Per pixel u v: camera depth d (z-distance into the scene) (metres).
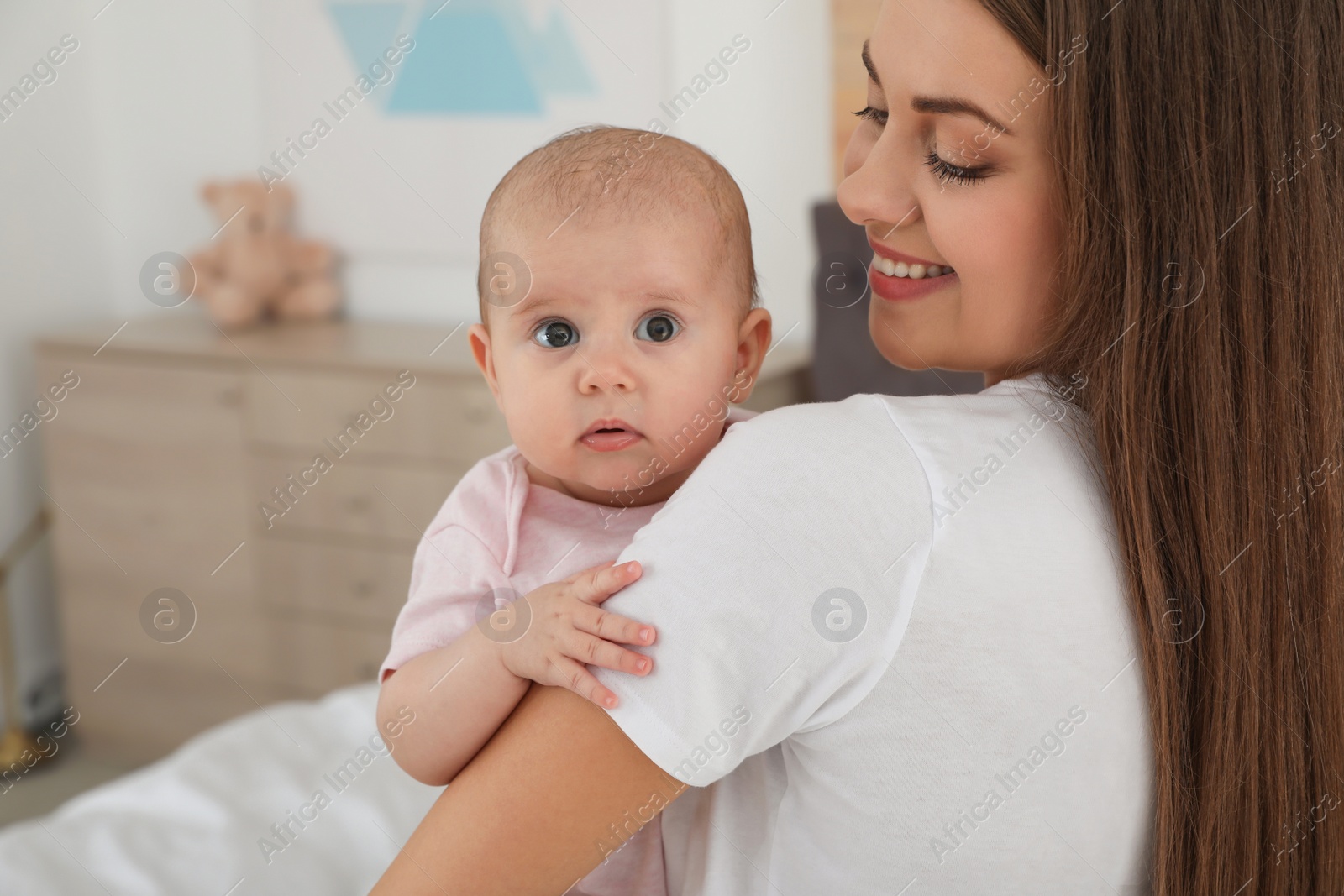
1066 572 0.55
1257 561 0.59
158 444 2.78
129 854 1.22
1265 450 0.59
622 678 0.51
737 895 0.60
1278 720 0.61
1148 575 0.57
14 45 2.92
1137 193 0.57
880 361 2.26
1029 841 0.56
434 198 2.79
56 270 3.03
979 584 0.53
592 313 0.69
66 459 2.89
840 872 0.57
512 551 0.70
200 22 2.91
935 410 0.56
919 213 0.64
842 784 0.55
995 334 0.63
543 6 2.64
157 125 3.04
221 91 2.94
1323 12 0.58
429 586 0.71
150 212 3.09
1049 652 0.54
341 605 2.64
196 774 1.39
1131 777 0.58
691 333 0.70
